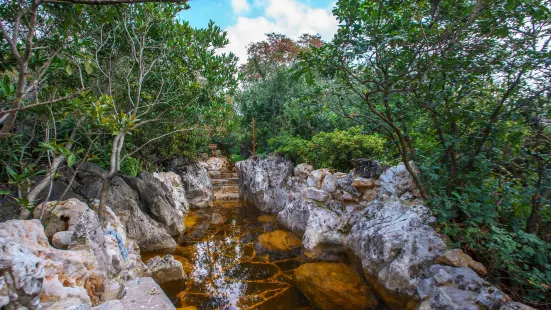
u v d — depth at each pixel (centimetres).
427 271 311
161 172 834
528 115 287
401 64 332
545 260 269
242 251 545
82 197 483
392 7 286
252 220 738
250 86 1292
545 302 258
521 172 316
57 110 333
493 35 280
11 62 265
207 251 545
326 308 355
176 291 407
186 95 513
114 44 457
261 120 1193
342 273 423
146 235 527
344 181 559
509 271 279
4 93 193
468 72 296
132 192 593
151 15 434
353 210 522
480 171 336
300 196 644
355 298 367
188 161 955
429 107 326
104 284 257
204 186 907
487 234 297
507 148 317
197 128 623
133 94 561
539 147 296
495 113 304
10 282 141
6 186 373
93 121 348
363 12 295
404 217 369
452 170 349
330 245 508
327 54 317
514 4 253
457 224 333
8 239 162
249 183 896
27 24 272
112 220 448
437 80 331
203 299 388
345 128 809
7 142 337
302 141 828
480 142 321
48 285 192
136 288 315
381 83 317
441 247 324
